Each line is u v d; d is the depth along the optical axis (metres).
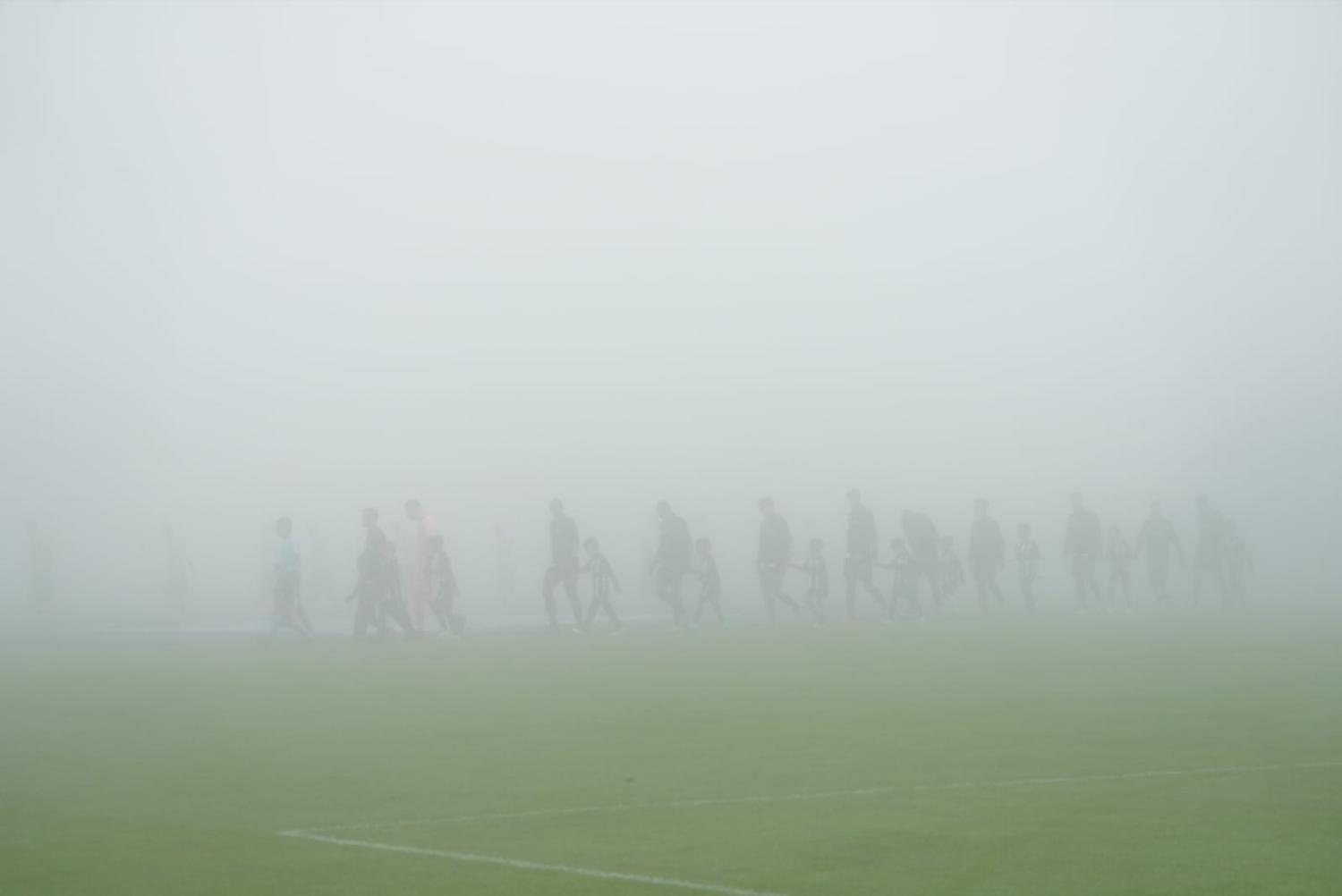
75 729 14.28
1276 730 13.09
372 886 7.57
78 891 7.58
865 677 18.44
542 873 7.80
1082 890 7.23
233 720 14.88
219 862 8.23
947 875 7.60
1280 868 7.65
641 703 15.84
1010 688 16.88
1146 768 10.98
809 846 8.36
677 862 8.01
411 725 14.20
